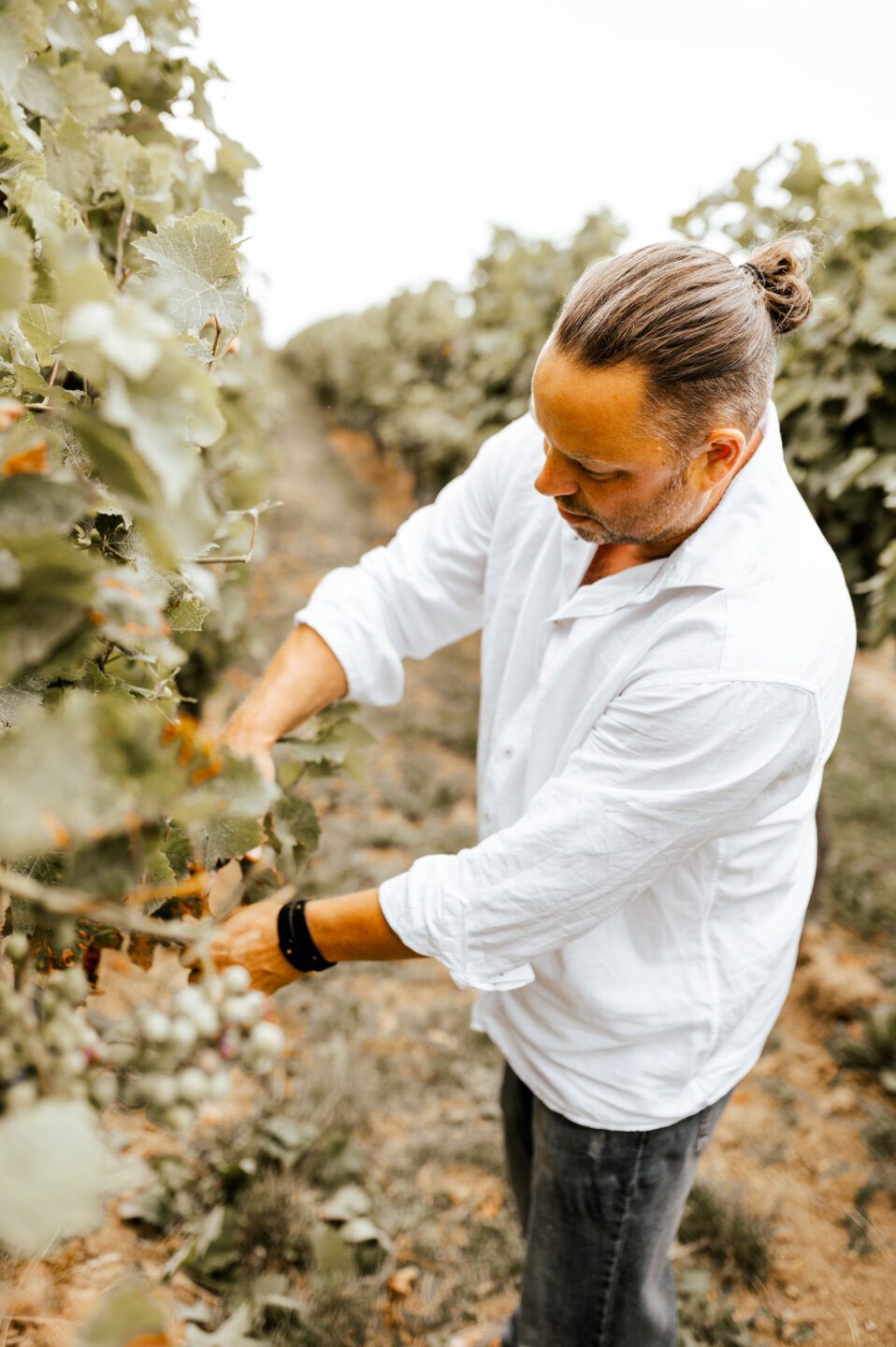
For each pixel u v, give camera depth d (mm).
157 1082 756
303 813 1398
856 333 3096
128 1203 2098
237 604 2102
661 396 1118
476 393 7488
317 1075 2707
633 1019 1449
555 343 1165
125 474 648
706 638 1239
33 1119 585
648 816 1249
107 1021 1208
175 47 1562
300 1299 2070
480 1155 2582
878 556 3326
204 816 710
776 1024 3338
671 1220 1597
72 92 1336
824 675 1251
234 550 2014
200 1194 2215
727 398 1148
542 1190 1587
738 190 3408
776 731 1229
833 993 3346
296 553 9812
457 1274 2246
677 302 1106
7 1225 549
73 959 1021
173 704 1218
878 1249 2490
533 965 1494
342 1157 2438
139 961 1065
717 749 1224
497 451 1662
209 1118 2484
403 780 4926
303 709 1588
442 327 11414
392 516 13430
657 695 1238
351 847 4098
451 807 4824
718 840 1367
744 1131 2854
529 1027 1531
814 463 3340
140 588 842
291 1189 2242
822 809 3150
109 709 663
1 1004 728
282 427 19953
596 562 1447
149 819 819
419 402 10312
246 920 1339
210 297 1146
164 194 1488
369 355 16719
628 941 1447
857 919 3855
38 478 707
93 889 784
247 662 5828
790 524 1286
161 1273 1898
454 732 5773
